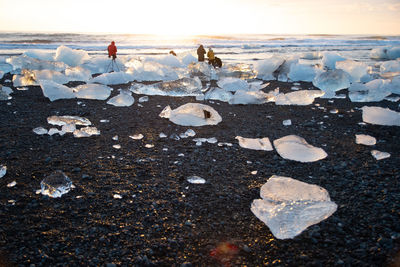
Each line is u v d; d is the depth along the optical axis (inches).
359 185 137.7
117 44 1261.1
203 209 119.1
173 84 345.4
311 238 101.3
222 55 853.2
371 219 111.2
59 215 112.6
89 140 190.7
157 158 166.6
